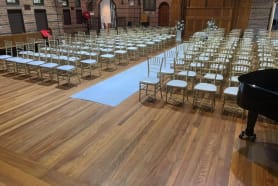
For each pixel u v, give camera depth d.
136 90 5.13
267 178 2.48
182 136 3.29
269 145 3.07
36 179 2.47
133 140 3.20
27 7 9.28
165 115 3.94
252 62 5.51
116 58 7.83
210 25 11.35
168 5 15.44
